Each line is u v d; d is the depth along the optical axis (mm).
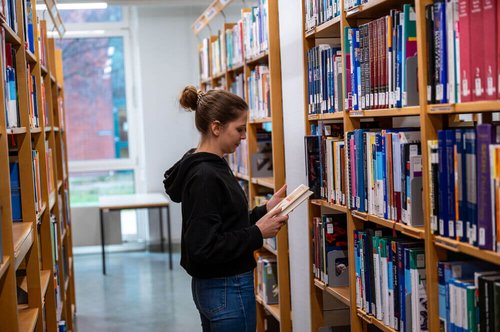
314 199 3172
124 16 8625
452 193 1881
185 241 2451
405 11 2125
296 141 3531
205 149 2553
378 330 2758
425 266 2162
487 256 1691
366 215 2537
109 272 7305
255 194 4547
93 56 8648
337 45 3059
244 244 2418
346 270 3088
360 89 2586
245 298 2518
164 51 8398
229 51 5035
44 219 3656
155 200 7559
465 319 1854
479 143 1721
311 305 3334
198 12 8406
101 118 8711
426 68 1982
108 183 8758
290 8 3498
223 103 2514
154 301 5984
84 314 5637
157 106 8438
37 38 3660
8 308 2207
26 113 2889
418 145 2158
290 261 3740
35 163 3230
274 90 3932
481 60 1731
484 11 1712
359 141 2574
